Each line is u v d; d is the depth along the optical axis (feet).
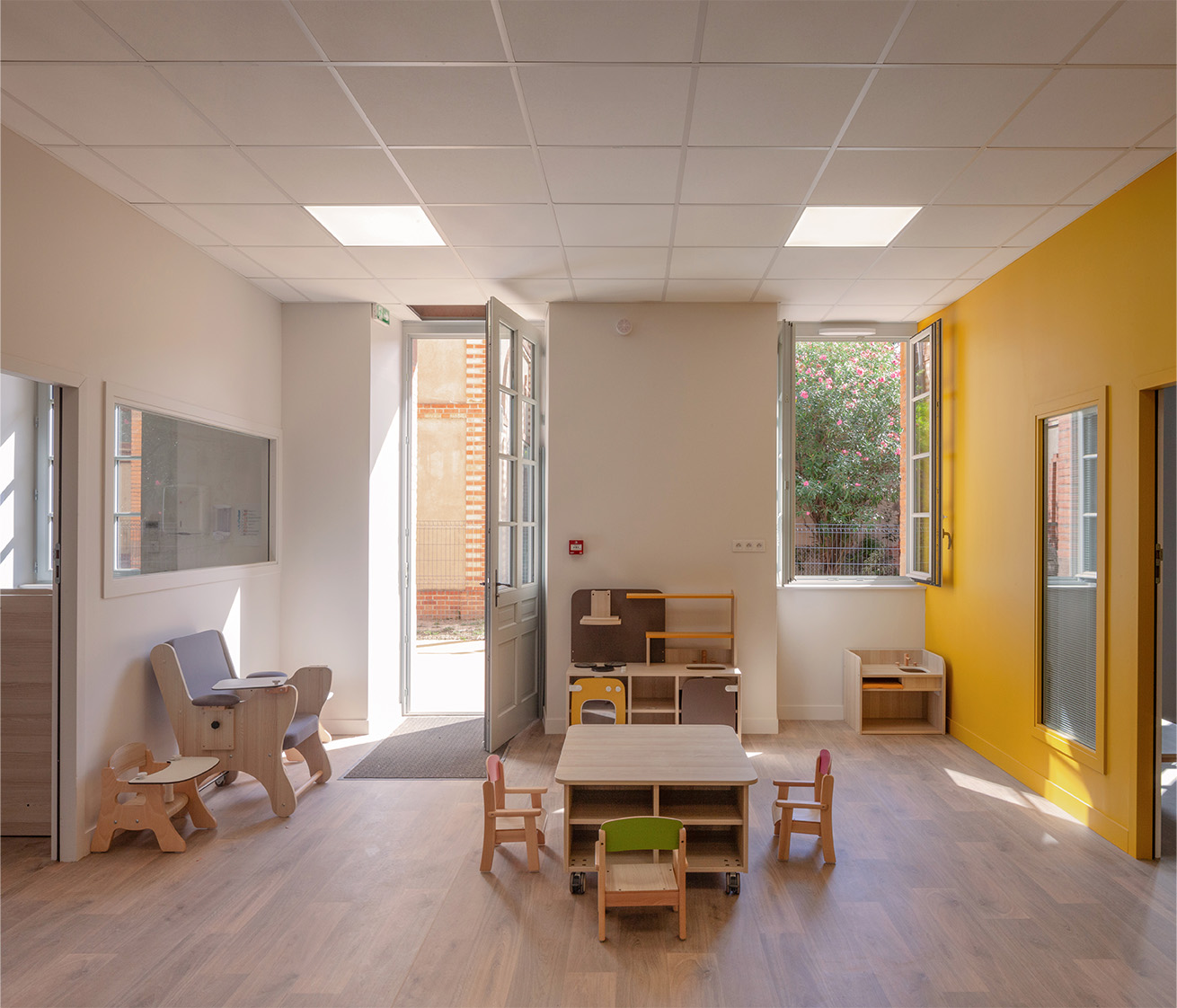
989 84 8.79
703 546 17.61
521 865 10.85
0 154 9.73
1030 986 8.01
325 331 17.80
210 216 12.69
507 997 7.84
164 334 13.19
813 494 20.25
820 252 14.30
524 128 9.86
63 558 11.05
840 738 17.24
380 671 18.24
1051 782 13.34
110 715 11.75
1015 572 14.60
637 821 8.95
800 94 9.04
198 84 8.89
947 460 17.75
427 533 30.63
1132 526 11.32
